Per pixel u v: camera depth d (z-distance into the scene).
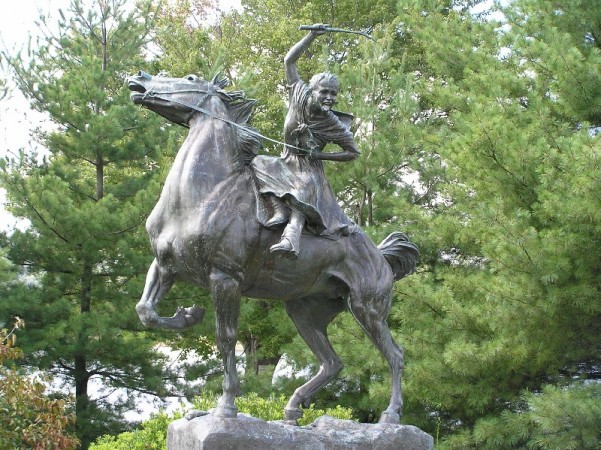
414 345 12.07
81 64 15.66
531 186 11.63
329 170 14.41
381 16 21.34
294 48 6.20
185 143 6.04
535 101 11.95
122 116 15.15
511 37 13.21
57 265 14.66
